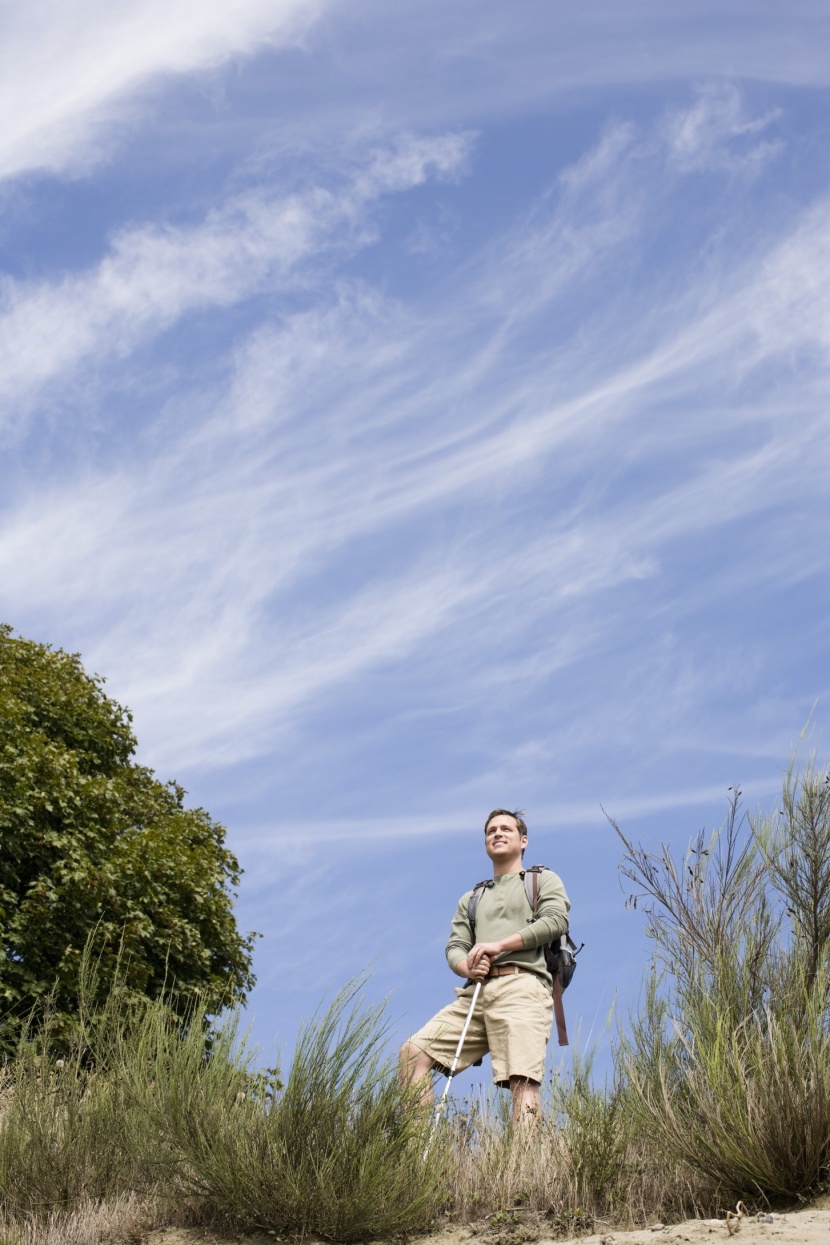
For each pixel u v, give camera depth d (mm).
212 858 18750
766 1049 4574
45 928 14844
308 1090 4781
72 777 16844
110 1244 4730
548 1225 4348
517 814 6309
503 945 5617
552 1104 5094
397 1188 4555
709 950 5352
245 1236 4680
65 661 19922
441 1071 5668
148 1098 5371
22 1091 5766
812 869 5469
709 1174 4340
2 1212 5152
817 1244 3426
